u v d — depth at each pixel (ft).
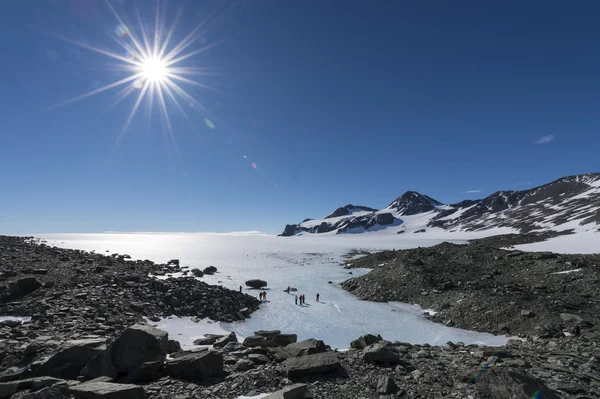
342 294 171.12
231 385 35.27
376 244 574.97
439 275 165.07
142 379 36.09
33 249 193.98
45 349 44.65
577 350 55.16
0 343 48.57
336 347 87.10
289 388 31.81
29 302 81.20
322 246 539.29
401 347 59.82
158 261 290.56
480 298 122.31
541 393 27.02
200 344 67.31
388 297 153.28
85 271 131.23
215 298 126.00
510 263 175.52
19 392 31.48
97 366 37.14
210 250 448.24
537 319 98.63
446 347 63.46
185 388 34.12
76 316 72.59
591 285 123.95
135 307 94.27
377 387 34.81
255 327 106.22
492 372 30.35
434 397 32.53
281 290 180.24
